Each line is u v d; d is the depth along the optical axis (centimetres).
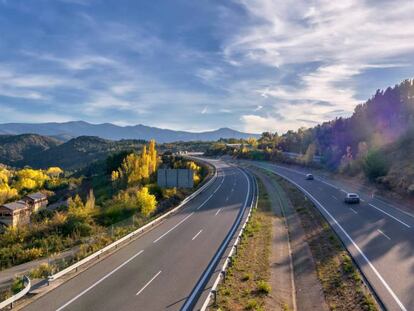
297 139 13612
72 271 2050
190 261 2183
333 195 4938
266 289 1722
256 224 3158
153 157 6912
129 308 1532
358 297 1659
